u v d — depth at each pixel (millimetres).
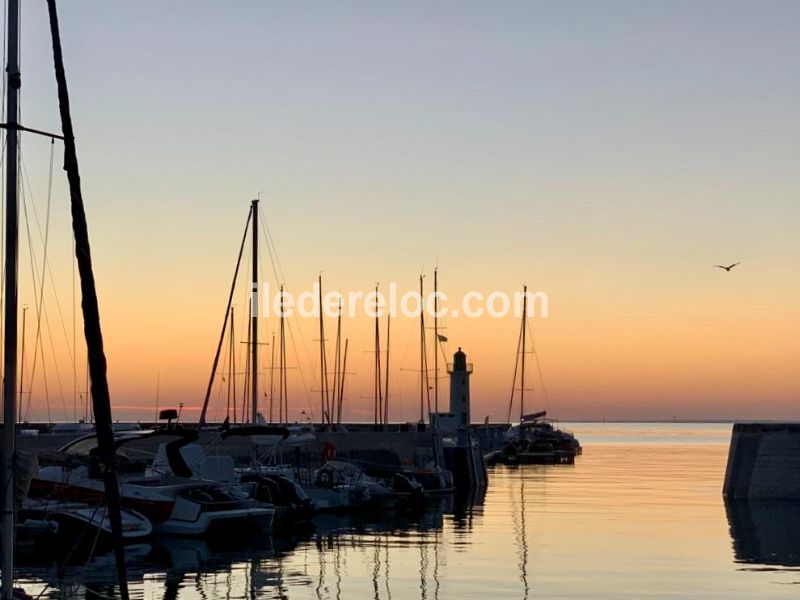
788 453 57875
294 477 53062
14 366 17094
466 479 71062
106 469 16766
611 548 37000
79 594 26781
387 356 87938
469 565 32750
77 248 16922
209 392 62656
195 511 38312
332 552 35781
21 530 33062
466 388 101688
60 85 17250
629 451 148750
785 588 28609
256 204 61219
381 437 71500
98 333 16828
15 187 17031
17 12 17016
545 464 106375
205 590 27953
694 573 31203
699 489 67250
